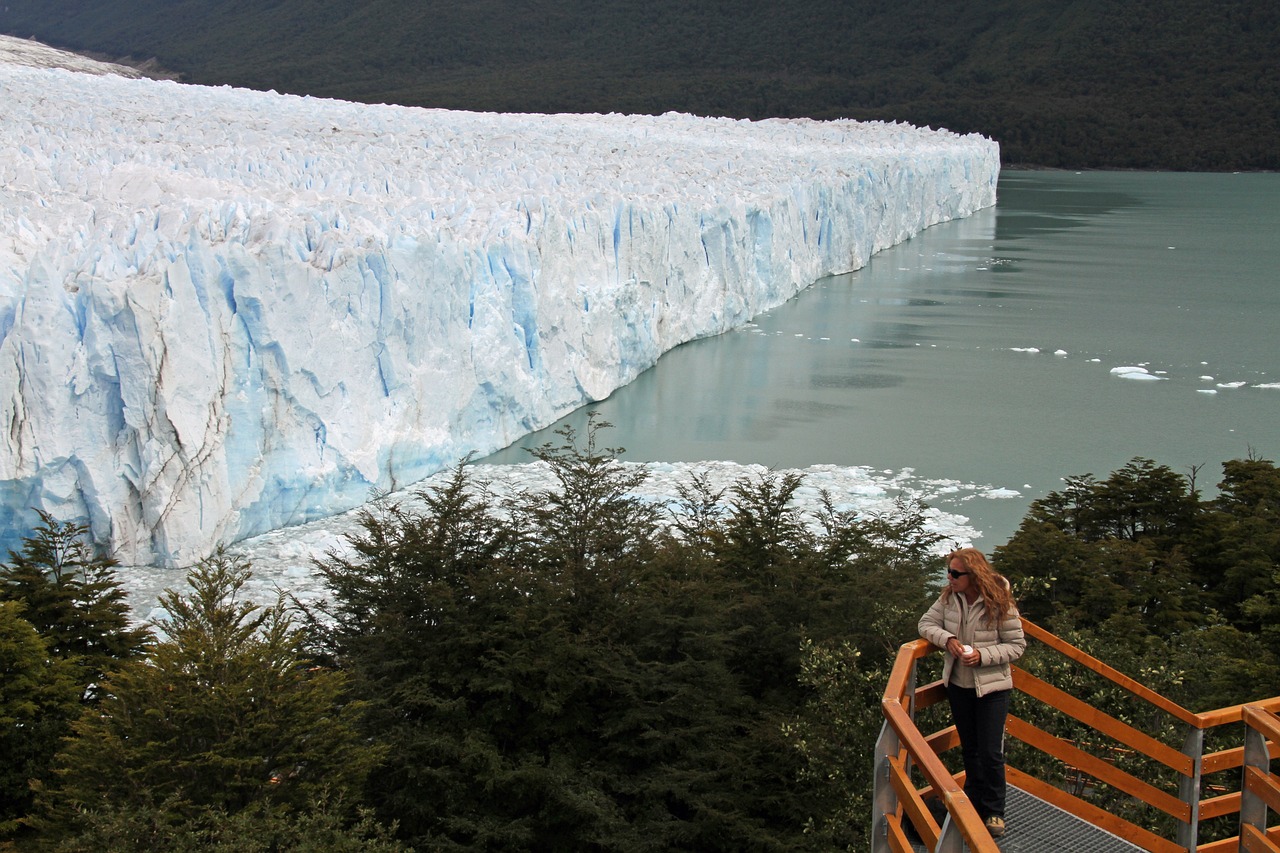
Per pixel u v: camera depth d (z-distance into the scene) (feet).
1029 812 26.73
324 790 41.45
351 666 52.75
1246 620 71.87
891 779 22.39
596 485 65.31
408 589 55.47
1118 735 26.48
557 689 51.72
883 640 52.90
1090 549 74.49
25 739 52.06
